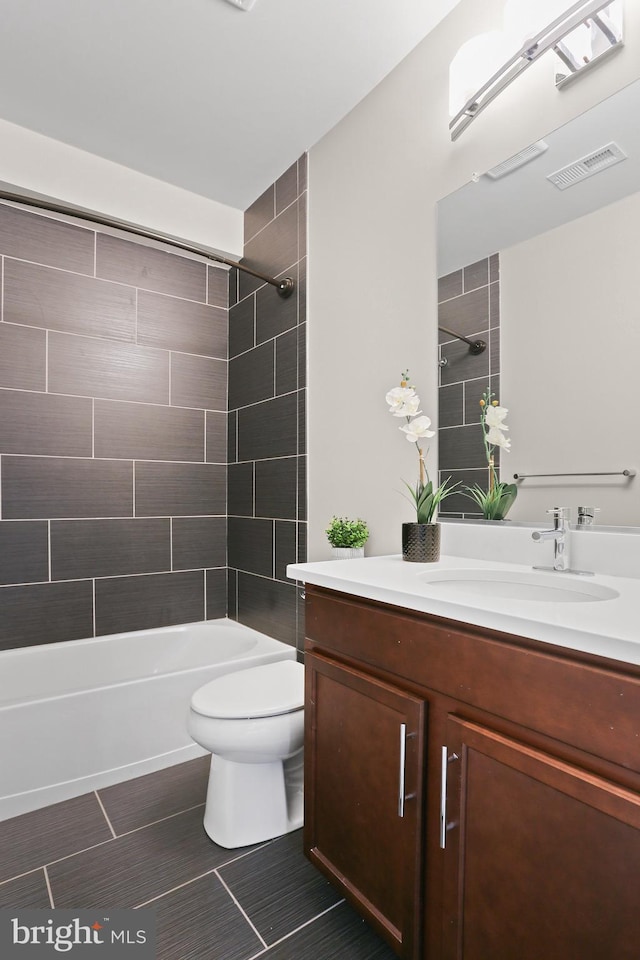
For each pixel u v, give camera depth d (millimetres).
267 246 2641
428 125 1790
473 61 1528
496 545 1571
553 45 1283
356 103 2092
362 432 2049
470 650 986
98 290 2588
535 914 864
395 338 1907
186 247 2268
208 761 2166
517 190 1521
